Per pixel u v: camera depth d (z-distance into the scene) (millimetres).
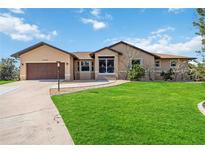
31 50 30297
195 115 9789
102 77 31766
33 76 30547
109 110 10734
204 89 19938
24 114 10539
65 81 28172
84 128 8055
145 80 31703
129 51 32562
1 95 16688
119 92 17328
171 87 21328
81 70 33500
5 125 8820
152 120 8945
